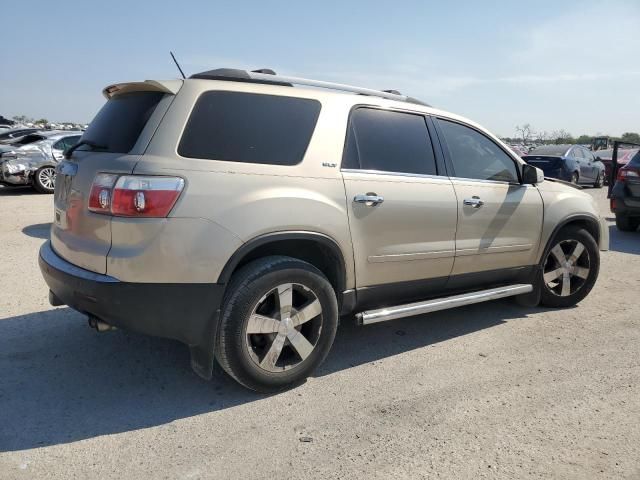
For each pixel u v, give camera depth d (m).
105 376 3.63
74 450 2.79
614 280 6.62
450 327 4.78
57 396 3.34
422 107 4.25
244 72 3.46
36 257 6.68
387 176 3.82
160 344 4.16
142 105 3.25
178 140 3.06
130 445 2.85
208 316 3.08
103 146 3.28
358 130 3.78
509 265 4.78
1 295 5.16
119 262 2.92
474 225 4.36
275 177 3.28
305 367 3.51
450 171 4.29
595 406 3.37
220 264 3.04
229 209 3.07
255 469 2.68
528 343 4.42
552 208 4.97
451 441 2.95
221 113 3.24
